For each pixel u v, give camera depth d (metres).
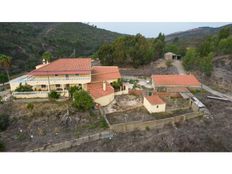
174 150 30.47
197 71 68.12
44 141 33.19
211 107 43.34
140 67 73.06
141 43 73.50
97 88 44.66
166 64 75.75
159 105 39.56
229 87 57.53
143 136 33.94
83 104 37.28
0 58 44.81
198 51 81.12
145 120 37.00
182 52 91.19
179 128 36.31
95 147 31.70
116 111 40.56
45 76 42.78
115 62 70.88
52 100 40.50
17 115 37.72
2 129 36.09
